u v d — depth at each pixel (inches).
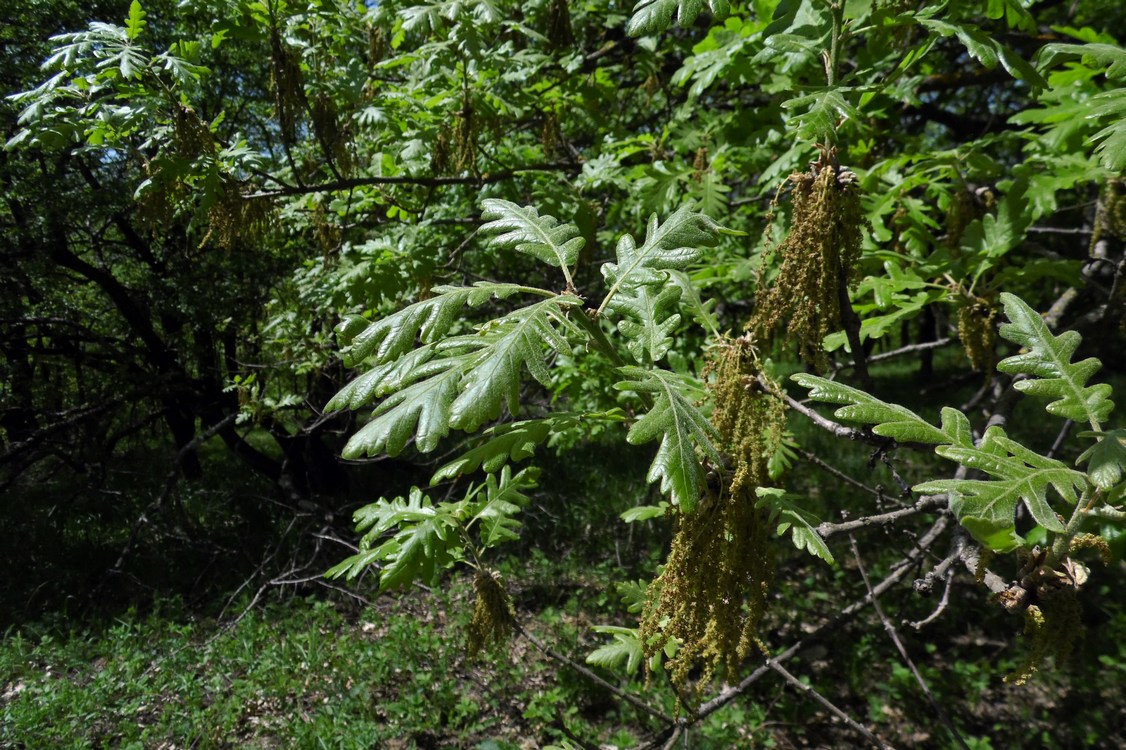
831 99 74.3
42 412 387.2
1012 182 111.0
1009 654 244.1
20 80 311.6
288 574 291.3
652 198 145.9
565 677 238.4
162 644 269.3
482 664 255.3
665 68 241.9
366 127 180.7
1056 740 208.2
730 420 76.6
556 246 71.2
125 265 431.2
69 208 321.7
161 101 122.0
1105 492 54.2
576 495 375.9
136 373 389.4
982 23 170.6
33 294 375.2
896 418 59.6
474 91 152.6
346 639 268.5
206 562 338.0
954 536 89.5
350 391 61.1
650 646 78.4
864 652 248.4
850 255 72.8
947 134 287.0
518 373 56.9
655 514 100.6
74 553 344.8
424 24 132.7
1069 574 56.4
